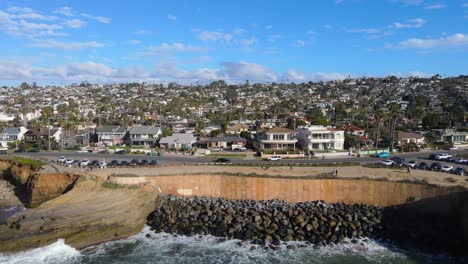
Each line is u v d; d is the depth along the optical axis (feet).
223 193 216.54
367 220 179.01
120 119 613.52
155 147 382.42
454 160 272.92
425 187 186.29
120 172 225.35
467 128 445.78
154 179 216.54
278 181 208.13
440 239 163.94
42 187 222.28
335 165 244.83
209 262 148.97
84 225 165.17
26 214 169.68
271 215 183.32
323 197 204.64
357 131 407.85
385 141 382.63
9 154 327.06
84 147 383.86
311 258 151.53
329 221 177.27
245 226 176.55
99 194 196.95
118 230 172.76
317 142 347.36
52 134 423.23
